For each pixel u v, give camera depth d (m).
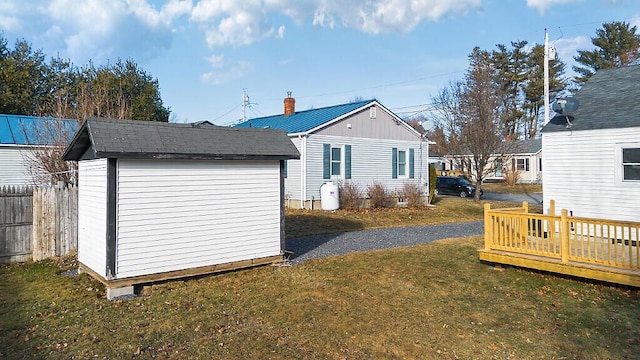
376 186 20.38
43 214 10.80
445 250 11.11
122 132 7.58
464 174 35.56
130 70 34.06
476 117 25.38
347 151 20.05
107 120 7.65
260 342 5.71
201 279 8.41
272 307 7.05
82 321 6.36
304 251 11.15
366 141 20.83
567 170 12.30
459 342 5.84
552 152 12.62
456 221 17.70
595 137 11.73
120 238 7.46
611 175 11.44
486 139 24.41
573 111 12.73
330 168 19.52
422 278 8.70
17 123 19.34
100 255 7.86
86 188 8.69
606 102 12.80
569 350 5.59
